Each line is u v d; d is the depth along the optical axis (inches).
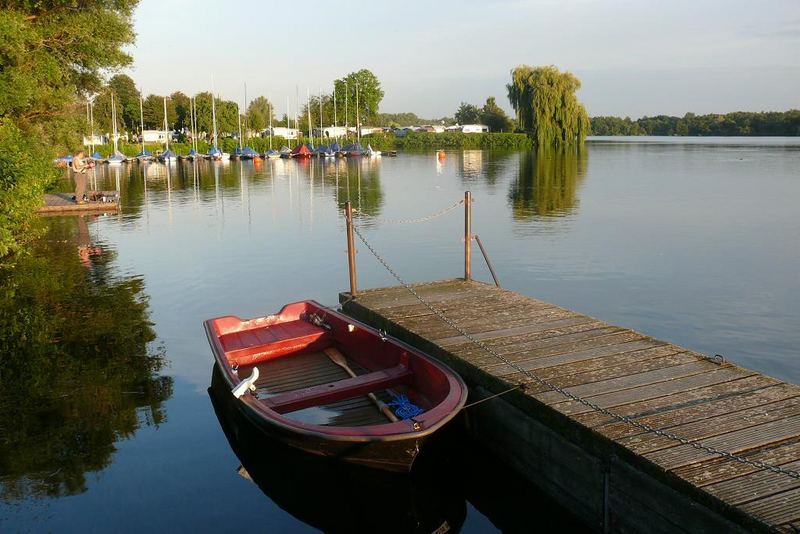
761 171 1781.5
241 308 500.1
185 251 729.6
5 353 400.8
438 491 265.9
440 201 1184.8
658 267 610.9
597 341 312.7
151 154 2930.6
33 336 434.0
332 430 231.5
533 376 265.7
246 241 789.9
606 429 213.6
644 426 214.7
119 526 226.4
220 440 289.7
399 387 299.0
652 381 257.3
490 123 4594.0
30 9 861.2
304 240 790.5
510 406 258.5
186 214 1047.6
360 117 4234.7
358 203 1172.5
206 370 374.0
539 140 2942.9
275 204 1176.2
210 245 765.9
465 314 375.6
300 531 229.5
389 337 321.7
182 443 286.8
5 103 752.3
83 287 567.2
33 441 287.6
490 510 252.1
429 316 374.0
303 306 397.4
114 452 277.9
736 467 186.5
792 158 2426.2
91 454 276.2
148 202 1234.6
